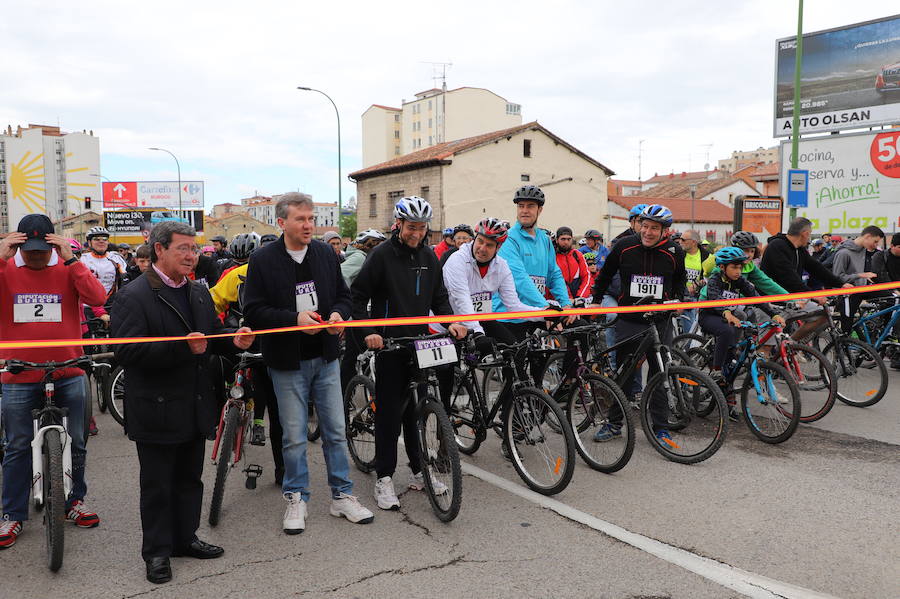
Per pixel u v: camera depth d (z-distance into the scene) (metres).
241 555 3.48
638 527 3.71
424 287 4.27
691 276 8.72
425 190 32.19
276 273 3.77
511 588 3.06
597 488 4.36
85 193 95.00
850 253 8.09
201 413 3.35
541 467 4.37
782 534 3.59
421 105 77.31
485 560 3.35
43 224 3.75
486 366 4.57
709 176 81.81
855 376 6.44
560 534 3.64
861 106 18.77
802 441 5.32
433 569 3.27
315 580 3.18
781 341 5.42
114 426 6.26
